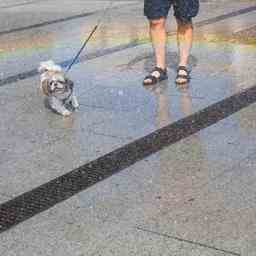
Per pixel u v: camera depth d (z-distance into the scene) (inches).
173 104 308.3
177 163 239.9
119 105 310.8
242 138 261.3
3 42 473.7
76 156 251.8
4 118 300.7
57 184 228.1
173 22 518.6
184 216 199.8
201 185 220.8
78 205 211.2
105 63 392.2
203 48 421.1
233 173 229.3
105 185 224.7
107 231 193.3
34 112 307.6
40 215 205.9
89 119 293.3
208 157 244.1
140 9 596.7
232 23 505.4
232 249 180.2
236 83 338.6
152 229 193.0
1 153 258.1
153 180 226.5
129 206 208.2
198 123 281.4
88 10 599.2
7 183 230.5
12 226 199.8
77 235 191.9
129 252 181.2
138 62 391.5
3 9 631.2
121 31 490.6
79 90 336.8
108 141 265.4
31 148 262.2
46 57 418.0
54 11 602.9
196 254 178.4
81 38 472.1
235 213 200.4
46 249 185.3
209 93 323.3
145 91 331.6
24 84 357.7
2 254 183.5
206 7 585.9
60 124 289.0
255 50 410.0
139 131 275.0
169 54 409.7
